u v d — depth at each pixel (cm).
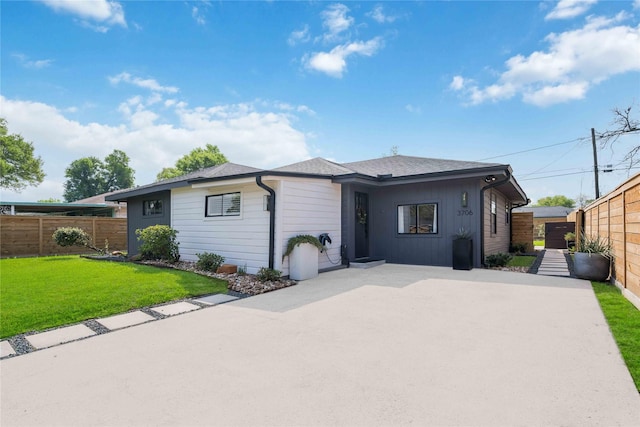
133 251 1234
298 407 215
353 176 816
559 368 266
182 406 219
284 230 721
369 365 277
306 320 409
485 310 443
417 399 223
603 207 730
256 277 687
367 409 212
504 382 244
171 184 966
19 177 2733
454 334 350
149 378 260
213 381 253
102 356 305
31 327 390
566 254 1303
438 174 838
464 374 258
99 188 4306
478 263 852
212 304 497
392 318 411
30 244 1285
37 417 208
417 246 940
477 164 890
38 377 264
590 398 220
